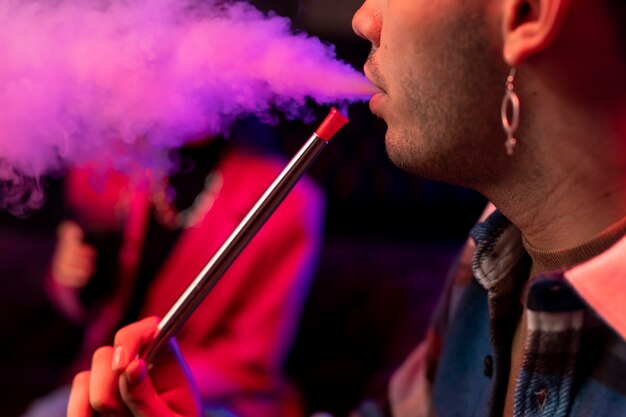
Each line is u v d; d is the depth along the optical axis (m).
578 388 0.71
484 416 0.83
